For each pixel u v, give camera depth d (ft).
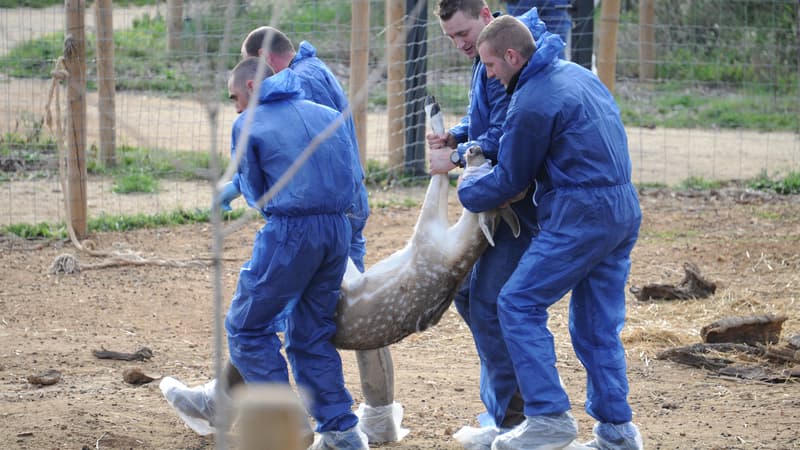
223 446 30.45
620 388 55.06
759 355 78.38
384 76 202.49
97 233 117.19
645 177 149.38
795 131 187.32
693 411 67.31
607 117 53.21
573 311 56.13
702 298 95.86
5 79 177.78
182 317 90.02
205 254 109.91
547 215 53.62
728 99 212.84
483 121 57.00
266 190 54.90
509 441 52.70
